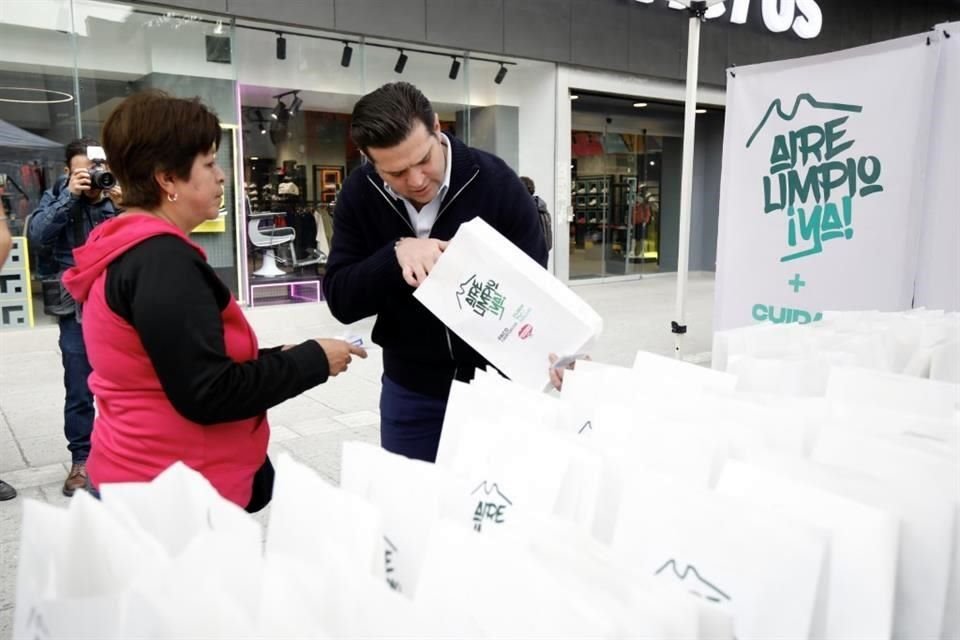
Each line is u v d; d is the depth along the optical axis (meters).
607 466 0.72
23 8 6.39
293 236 8.36
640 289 10.39
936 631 0.62
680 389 0.94
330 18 7.67
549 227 7.48
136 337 1.13
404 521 0.67
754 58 11.44
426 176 1.49
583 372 1.06
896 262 2.28
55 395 4.57
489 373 1.00
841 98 2.38
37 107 6.58
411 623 0.50
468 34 8.64
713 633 0.51
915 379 0.97
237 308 1.24
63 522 0.60
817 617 0.60
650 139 11.81
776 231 2.64
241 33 7.67
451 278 1.37
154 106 1.16
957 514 0.64
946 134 2.16
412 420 1.77
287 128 8.14
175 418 1.17
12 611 2.15
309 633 0.48
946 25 2.11
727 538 0.60
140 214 1.18
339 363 1.30
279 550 0.68
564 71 9.66
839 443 0.76
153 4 6.84
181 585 0.50
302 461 3.40
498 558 0.53
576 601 0.49
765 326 1.40
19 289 6.49
